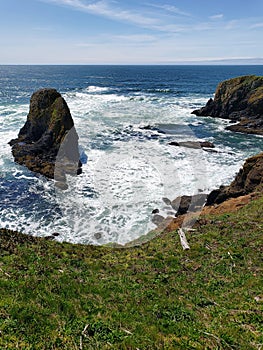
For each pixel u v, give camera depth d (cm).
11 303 520
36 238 974
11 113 3572
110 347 439
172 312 563
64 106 2306
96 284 682
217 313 562
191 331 491
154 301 614
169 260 815
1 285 589
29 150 2186
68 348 429
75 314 525
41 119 2452
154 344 450
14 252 788
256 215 1048
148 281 716
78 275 721
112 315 539
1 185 1711
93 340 454
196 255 836
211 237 933
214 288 672
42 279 656
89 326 487
